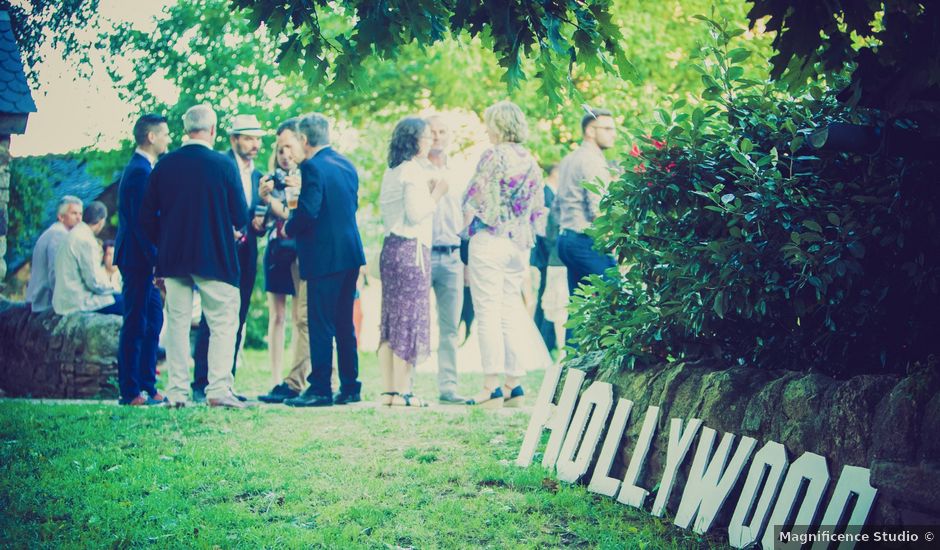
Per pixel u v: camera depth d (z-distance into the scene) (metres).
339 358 9.48
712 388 5.63
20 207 17.38
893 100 4.45
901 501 4.35
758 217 5.53
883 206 5.22
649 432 5.93
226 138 16.81
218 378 8.96
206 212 8.82
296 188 9.98
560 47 5.18
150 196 8.91
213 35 16.33
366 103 17.70
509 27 5.13
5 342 11.27
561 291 13.10
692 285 5.90
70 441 7.39
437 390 11.69
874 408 4.69
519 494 6.18
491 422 8.13
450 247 9.59
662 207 6.14
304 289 9.78
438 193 9.22
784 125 5.83
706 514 5.34
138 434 7.66
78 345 10.47
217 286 8.89
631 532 5.44
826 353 5.54
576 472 6.36
